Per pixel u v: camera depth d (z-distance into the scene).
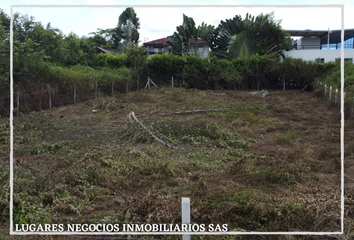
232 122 11.97
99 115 13.55
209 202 5.13
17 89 13.20
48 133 10.50
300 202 5.01
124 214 4.81
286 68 23.17
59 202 5.05
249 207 4.80
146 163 7.02
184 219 3.45
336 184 6.13
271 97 19.50
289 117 13.31
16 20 17.28
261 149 8.73
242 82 23.84
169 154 8.22
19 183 5.52
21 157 7.87
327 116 13.30
